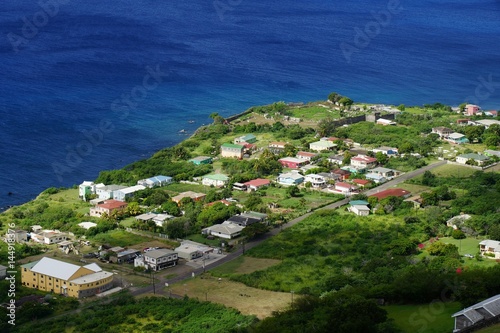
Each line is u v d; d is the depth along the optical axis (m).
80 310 124.00
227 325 111.81
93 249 154.75
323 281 129.38
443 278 112.12
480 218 155.75
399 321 103.50
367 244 148.50
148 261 143.62
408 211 167.62
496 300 97.94
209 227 163.12
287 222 168.38
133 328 114.12
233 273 139.38
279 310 116.94
